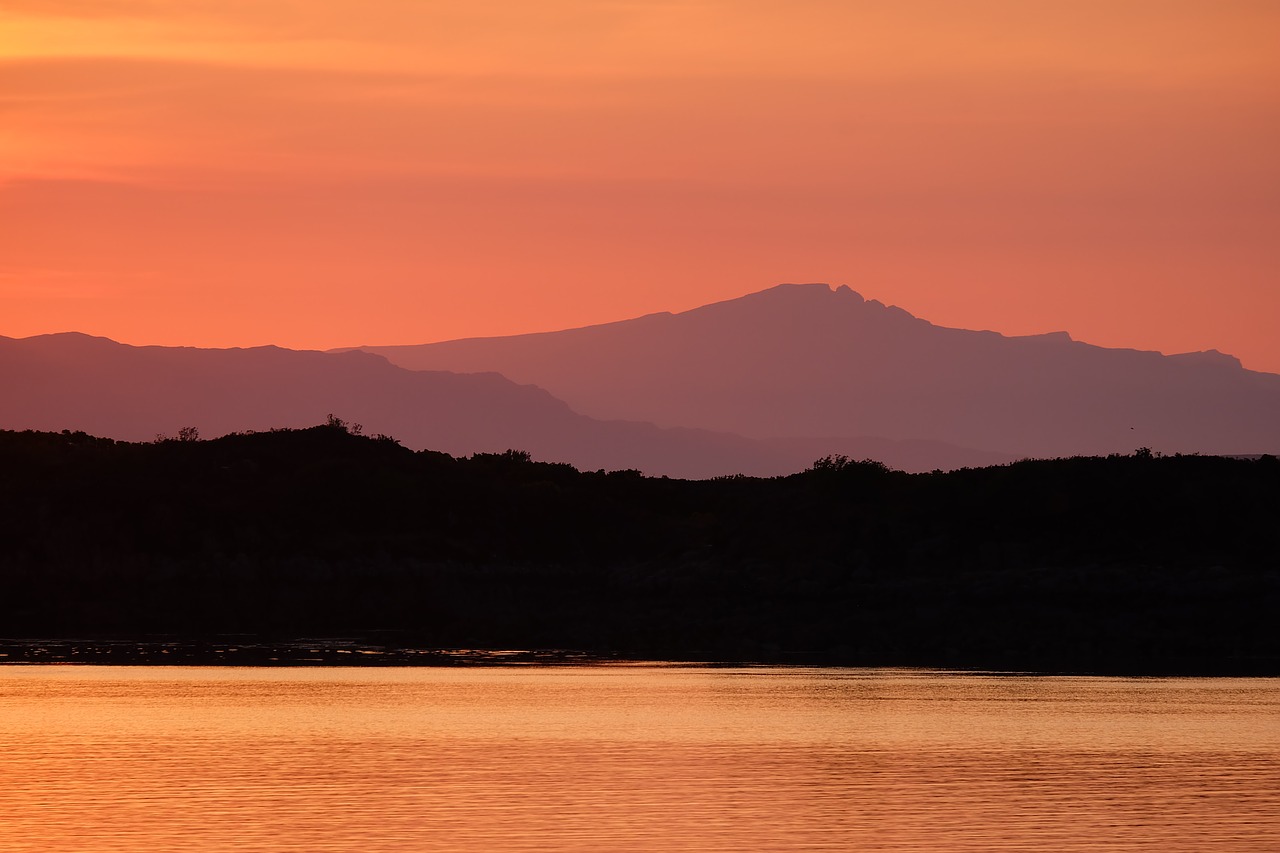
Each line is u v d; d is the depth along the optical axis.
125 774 171.88
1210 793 168.38
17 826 145.00
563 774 175.25
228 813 151.12
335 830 144.38
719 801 160.75
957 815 155.38
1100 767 184.75
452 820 149.25
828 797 163.88
